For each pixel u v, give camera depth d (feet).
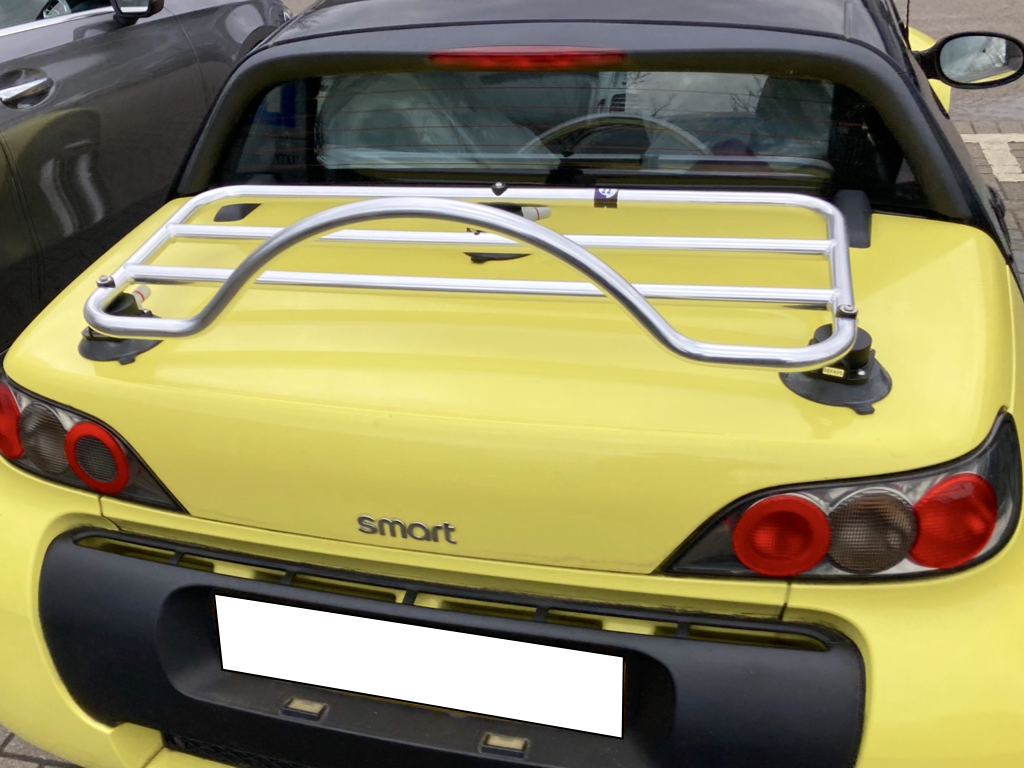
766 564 4.35
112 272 6.08
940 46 9.20
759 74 6.10
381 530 4.63
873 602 4.39
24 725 5.65
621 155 6.48
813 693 4.33
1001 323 5.05
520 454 4.32
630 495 4.28
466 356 4.75
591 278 3.93
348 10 7.02
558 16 6.38
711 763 4.46
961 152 6.63
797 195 5.14
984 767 4.24
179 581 5.10
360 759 4.97
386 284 4.74
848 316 4.14
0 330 10.69
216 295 4.43
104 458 5.06
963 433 4.33
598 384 4.51
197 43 13.39
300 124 6.93
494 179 6.62
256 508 4.82
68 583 5.25
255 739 5.13
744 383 4.49
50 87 11.02
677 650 4.46
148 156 12.57
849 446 4.22
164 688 5.14
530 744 4.73
